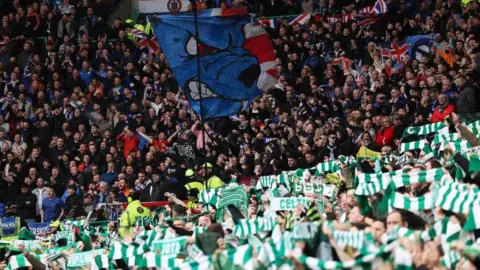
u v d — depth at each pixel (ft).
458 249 46.03
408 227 57.11
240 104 117.50
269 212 70.85
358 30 153.58
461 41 137.90
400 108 122.31
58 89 165.17
